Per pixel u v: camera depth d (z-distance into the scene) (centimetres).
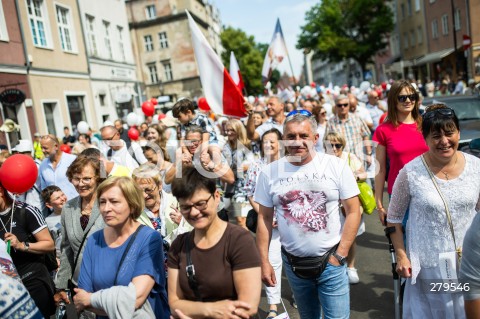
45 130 1563
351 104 619
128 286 238
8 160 321
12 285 201
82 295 241
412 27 4028
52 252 343
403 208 277
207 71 507
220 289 209
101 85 2053
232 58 752
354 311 393
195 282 211
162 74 4331
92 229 296
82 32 1908
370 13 4294
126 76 2373
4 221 316
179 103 562
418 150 352
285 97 1256
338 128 605
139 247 250
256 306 204
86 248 262
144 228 259
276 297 381
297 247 280
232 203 485
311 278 281
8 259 233
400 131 360
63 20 1808
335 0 4331
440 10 3362
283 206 283
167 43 4291
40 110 1545
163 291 256
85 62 1912
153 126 639
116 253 251
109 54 2223
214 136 493
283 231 286
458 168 249
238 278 206
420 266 261
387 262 498
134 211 257
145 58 4338
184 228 329
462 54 3031
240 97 515
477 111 781
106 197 248
